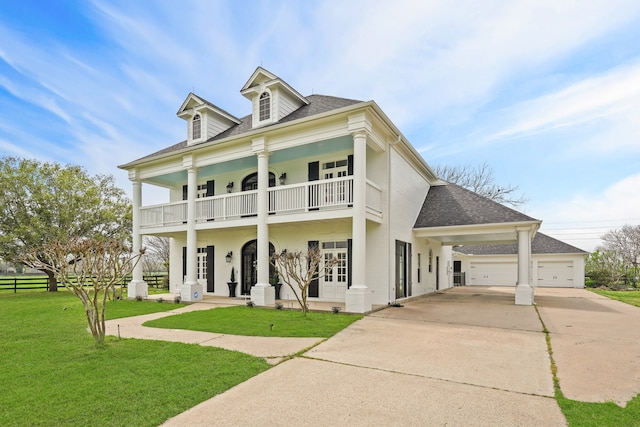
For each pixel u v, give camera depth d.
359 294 9.61
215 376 4.47
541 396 3.92
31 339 6.64
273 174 14.23
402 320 8.60
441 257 20.14
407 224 13.75
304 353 5.61
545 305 11.98
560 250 23.05
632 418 3.36
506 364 5.07
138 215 15.36
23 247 17.58
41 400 3.71
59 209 18.55
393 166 12.29
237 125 15.57
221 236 15.19
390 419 3.36
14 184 17.70
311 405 3.67
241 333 7.05
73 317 9.42
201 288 13.32
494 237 16.42
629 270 25.52
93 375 4.52
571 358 5.38
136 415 3.39
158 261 37.12
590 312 10.23
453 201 15.54
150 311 10.55
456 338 6.68
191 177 13.62
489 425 3.26
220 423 3.27
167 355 5.42
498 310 10.52
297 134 11.26
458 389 4.12
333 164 12.78
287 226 13.31
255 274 14.27
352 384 4.26
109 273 7.55
